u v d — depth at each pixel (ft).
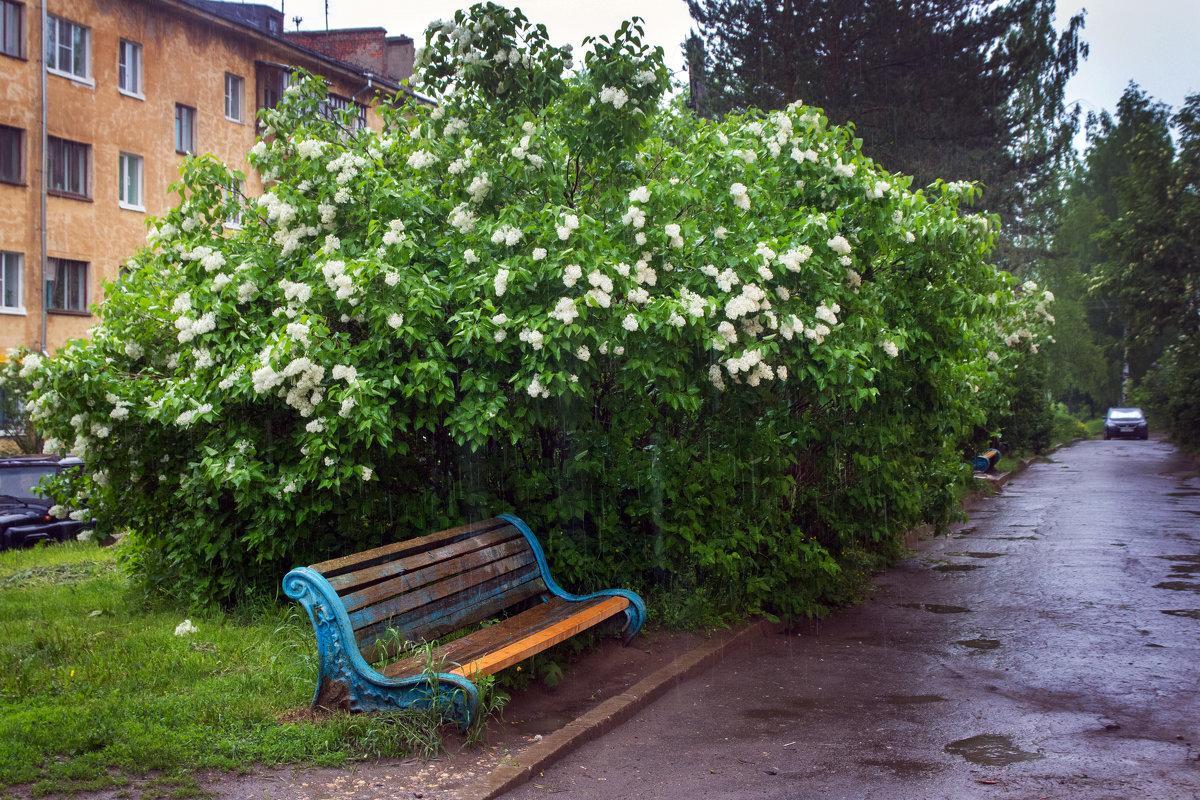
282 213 23.26
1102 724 17.93
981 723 17.99
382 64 123.24
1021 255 117.60
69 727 14.57
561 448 24.04
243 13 117.19
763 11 80.94
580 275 20.20
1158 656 23.15
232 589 22.70
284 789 13.35
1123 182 104.12
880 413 29.45
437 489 23.04
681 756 16.06
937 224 27.81
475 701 15.30
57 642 19.54
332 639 15.96
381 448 21.74
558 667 19.84
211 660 18.57
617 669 20.58
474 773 14.39
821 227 23.98
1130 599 30.30
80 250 82.89
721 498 24.59
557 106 25.02
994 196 90.38
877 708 18.97
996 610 29.01
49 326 80.74
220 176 26.07
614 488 24.04
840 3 77.51
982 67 79.87
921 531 47.32
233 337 21.74
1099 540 43.88
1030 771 15.39
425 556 18.65
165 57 89.86
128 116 86.74
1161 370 121.70
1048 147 93.61
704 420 25.41
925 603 30.35
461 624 18.85
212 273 23.76
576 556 23.07
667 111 29.81
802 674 21.54
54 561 34.22
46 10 79.46
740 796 14.29
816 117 26.68
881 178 28.48
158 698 16.38
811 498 29.63
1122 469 92.38
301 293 21.02
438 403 20.22
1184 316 99.60
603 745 16.55
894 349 25.58
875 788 14.65
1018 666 22.31
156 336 24.22
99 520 24.26
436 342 20.72
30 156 78.89
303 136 25.38
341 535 22.44
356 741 15.03
